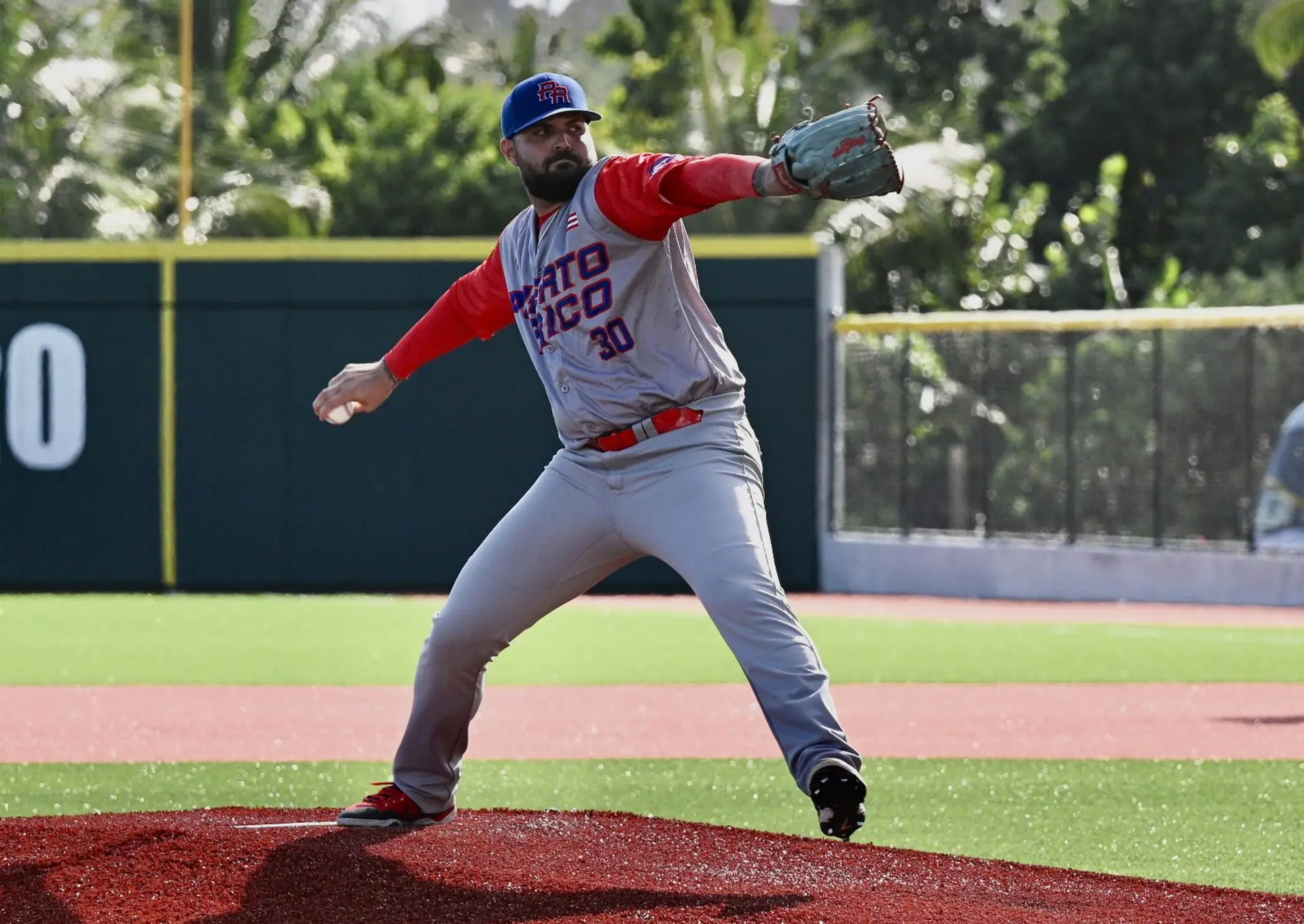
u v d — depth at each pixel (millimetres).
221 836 16953
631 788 26203
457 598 17312
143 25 125312
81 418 69312
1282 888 19188
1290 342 61594
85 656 46062
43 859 16141
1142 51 123062
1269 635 51688
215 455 69250
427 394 68750
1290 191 116062
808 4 133500
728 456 16312
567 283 16172
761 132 109375
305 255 68625
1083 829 22844
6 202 103625
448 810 18484
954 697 37500
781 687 15500
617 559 17156
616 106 120938
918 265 108688
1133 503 64688
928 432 68000
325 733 32219
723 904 15023
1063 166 124625
